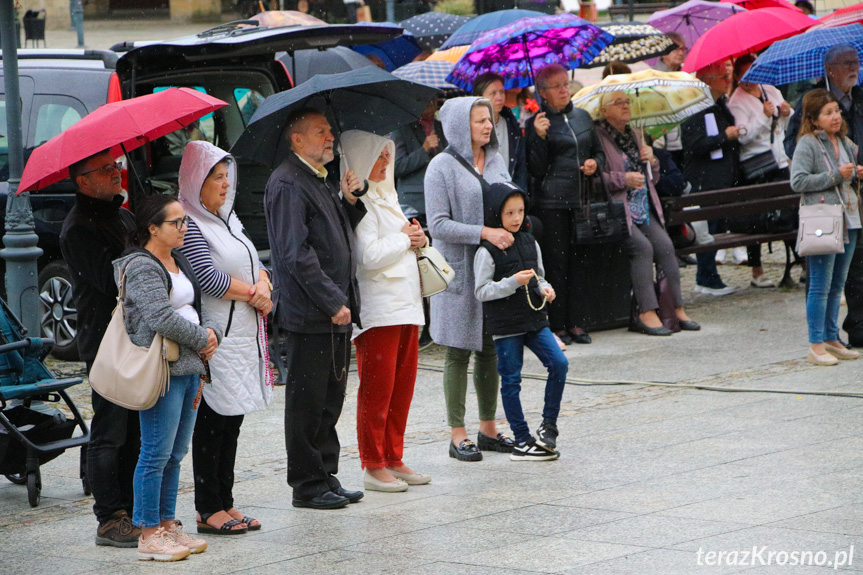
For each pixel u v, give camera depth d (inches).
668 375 673.0
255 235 745.6
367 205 458.9
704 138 879.1
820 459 478.6
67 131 398.6
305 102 451.8
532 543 386.3
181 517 443.8
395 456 477.1
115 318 382.6
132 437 418.6
